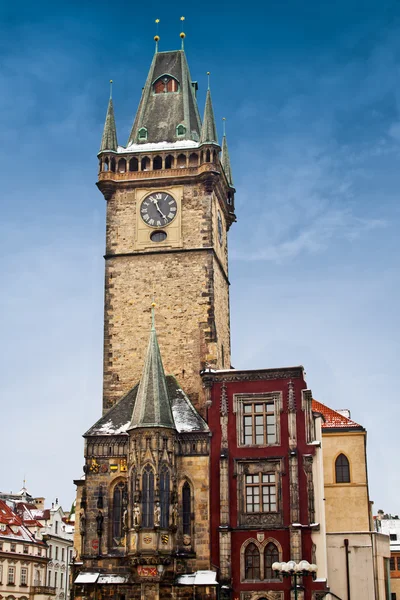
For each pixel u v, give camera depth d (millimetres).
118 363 80500
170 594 67438
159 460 69312
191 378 78938
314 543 68750
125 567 69750
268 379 73750
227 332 89625
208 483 71250
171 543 68062
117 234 84188
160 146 86438
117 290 82625
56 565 149500
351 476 81375
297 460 70812
